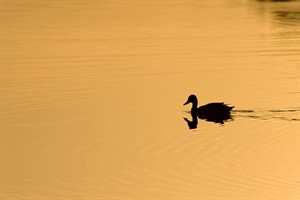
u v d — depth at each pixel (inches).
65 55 1733.5
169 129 1211.2
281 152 1097.4
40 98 1374.3
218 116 1277.1
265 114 1286.9
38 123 1240.8
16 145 1140.5
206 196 933.8
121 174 1016.9
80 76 1533.0
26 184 987.3
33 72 1566.2
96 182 989.2
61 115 1283.2
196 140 1157.1
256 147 1119.0
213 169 1031.0
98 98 1382.9
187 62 1668.3
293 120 1250.6
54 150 1116.5
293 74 1546.5
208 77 1534.2
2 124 1235.2
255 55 1740.9
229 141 1150.3
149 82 1494.8
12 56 1723.7
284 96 1385.3
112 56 1724.9
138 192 951.0
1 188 975.0
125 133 1189.7
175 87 1457.9
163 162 1062.4
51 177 1010.7
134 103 1352.1
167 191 952.9
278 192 940.6
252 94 1401.3
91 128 1216.2
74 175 1016.9
